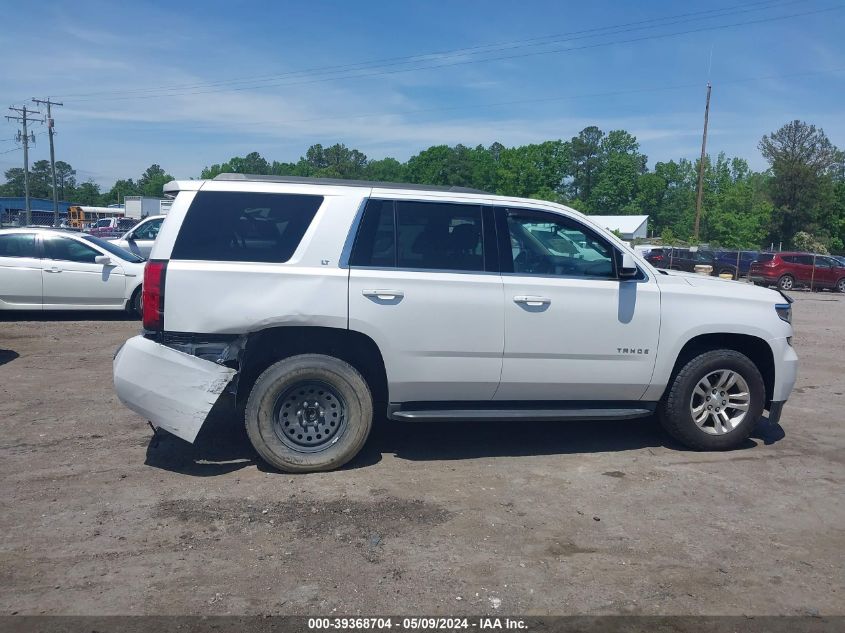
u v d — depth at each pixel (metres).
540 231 5.75
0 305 12.25
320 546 4.28
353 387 5.37
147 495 4.98
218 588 3.79
